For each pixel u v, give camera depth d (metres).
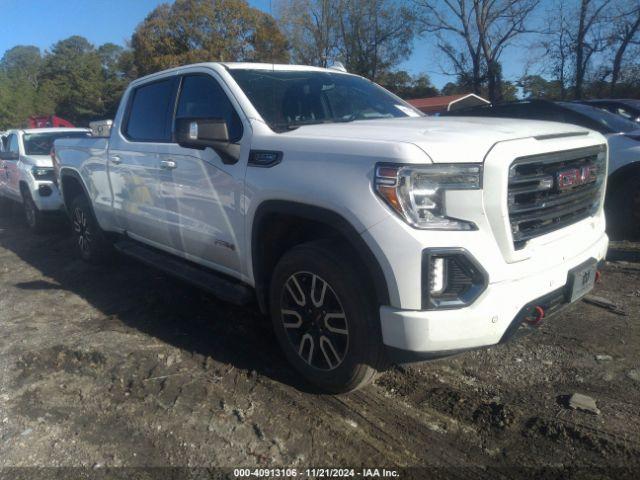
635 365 3.44
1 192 10.45
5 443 2.88
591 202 3.36
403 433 2.85
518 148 2.69
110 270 6.02
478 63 30.28
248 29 30.06
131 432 2.94
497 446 2.72
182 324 4.35
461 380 3.34
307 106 3.90
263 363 3.64
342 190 2.76
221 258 3.81
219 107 3.85
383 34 34.91
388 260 2.60
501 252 2.66
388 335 2.68
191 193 3.92
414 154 2.55
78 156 5.86
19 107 42.91
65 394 3.36
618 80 25.66
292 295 3.23
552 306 2.92
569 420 2.88
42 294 5.31
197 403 3.18
